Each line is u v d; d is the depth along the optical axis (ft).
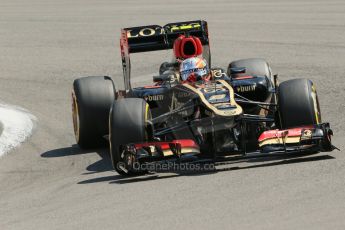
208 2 372.99
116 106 112.27
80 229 85.46
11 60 255.29
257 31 274.36
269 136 110.42
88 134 138.00
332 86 176.86
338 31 259.39
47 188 113.91
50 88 206.80
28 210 100.12
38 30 322.75
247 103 122.31
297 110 111.55
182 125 115.65
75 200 101.76
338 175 96.43
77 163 131.54
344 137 129.18
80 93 137.69
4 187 120.16
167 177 108.47
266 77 128.77
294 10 320.29
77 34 303.89
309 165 104.17
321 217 79.30
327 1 340.39
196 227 80.74
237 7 345.31
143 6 379.55
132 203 95.04
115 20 336.70
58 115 173.47
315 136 107.14
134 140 110.01
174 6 369.30
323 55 219.61
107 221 87.56
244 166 108.99
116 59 245.04
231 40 260.21
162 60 234.99
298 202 86.12
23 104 187.73
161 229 81.46
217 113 107.86
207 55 147.74
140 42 144.46
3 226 92.17
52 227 88.07
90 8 389.19
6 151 144.15
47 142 149.59
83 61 244.83
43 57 257.14
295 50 231.71
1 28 336.90
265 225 78.69
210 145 112.37
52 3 425.69
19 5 425.28
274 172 102.32
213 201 90.89
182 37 130.21
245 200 89.56
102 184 110.22
